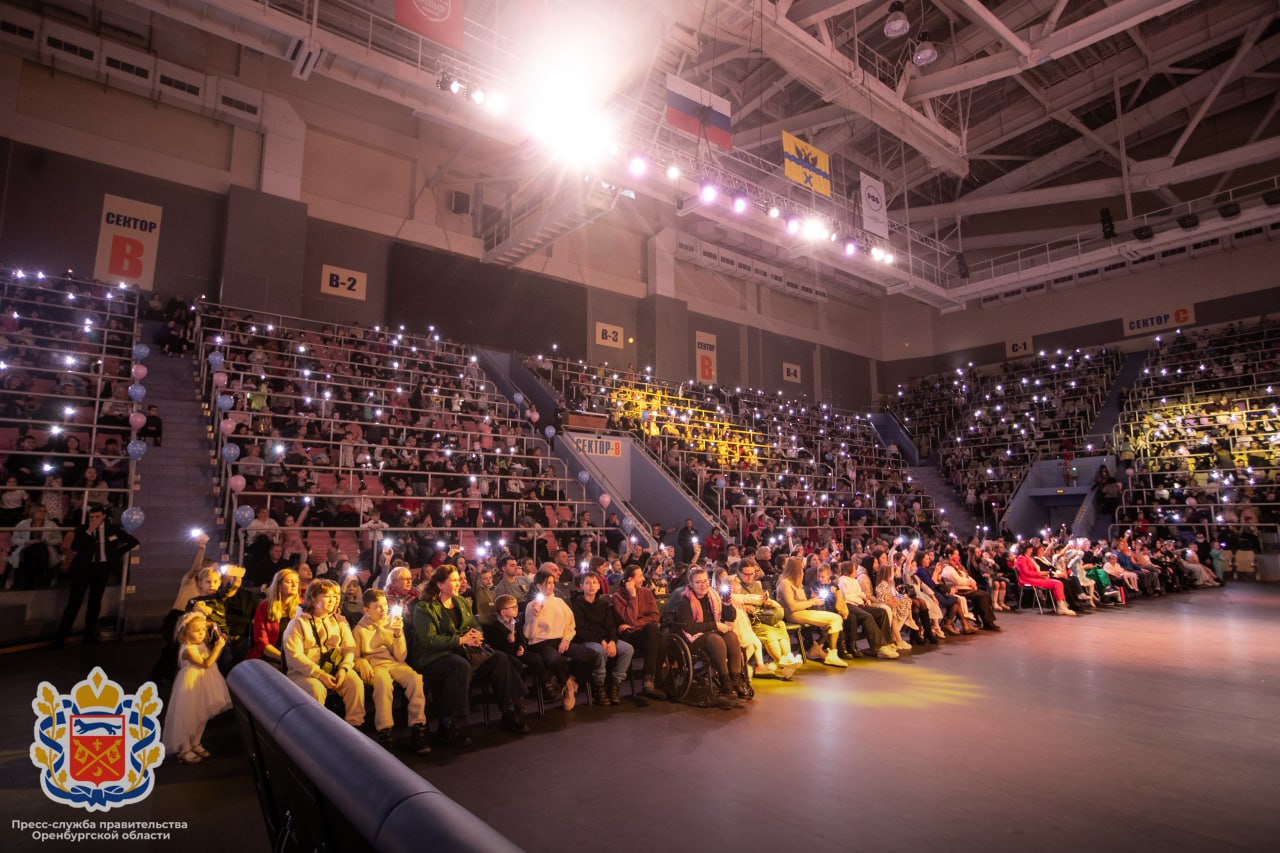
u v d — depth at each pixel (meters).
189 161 17.12
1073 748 5.14
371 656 5.34
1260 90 23.86
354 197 19.80
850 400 32.91
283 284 17.69
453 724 5.24
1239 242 25.72
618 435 18.12
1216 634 10.23
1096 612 12.86
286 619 5.28
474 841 0.95
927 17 20.23
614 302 25.14
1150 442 22.48
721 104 15.45
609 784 4.44
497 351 21.52
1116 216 27.78
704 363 27.50
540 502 13.80
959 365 32.38
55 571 8.65
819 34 17.06
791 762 4.85
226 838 3.65
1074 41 16.75
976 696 6.70
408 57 13.93
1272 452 20.00
